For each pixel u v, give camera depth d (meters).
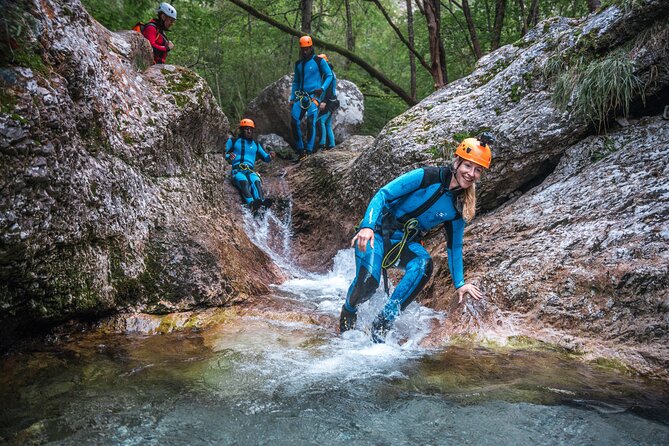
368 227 3.11
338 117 9.66
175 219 4.30
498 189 4.76
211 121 5.51
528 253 3.70
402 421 2.29
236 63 11.24
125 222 3.69
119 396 2.47
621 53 4.24
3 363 2.85
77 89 3.24
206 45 10.62
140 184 4.04
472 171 3.08
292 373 2.80
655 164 3.85
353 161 6.57
